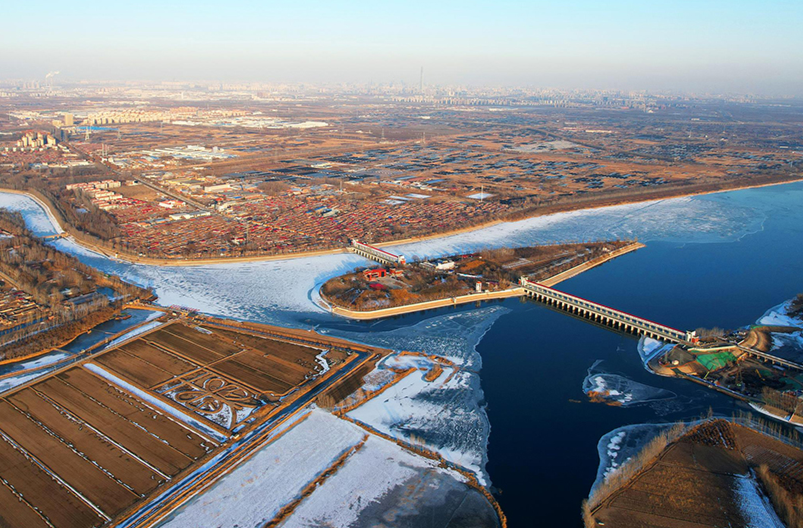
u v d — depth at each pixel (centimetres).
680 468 14275
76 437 15138
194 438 15188
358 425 15900
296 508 12825
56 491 13162
